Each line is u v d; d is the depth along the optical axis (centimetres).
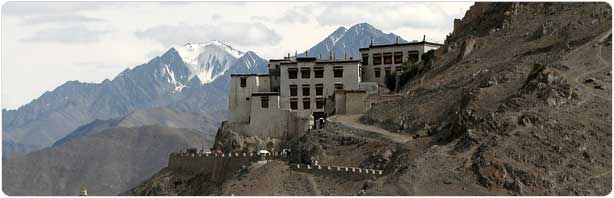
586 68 14662
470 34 19975
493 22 19900
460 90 16338
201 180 17450
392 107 16775
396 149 14600
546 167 12362
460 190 12175
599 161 12531
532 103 13562
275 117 18738
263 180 15075
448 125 14862
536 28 18425
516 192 12075
